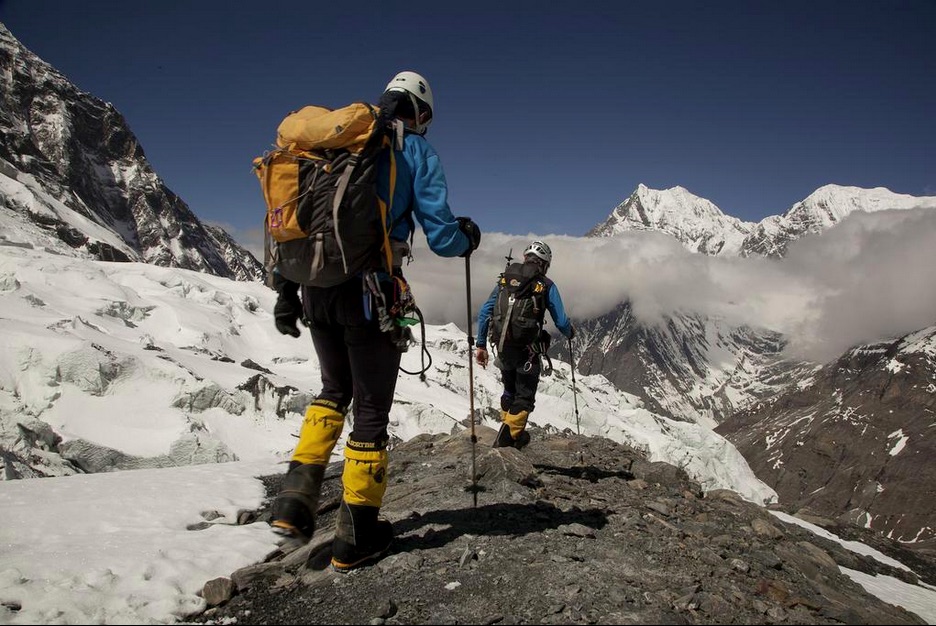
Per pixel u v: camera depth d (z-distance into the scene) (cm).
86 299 3625
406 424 3369
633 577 402
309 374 3962
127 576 414
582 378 7469
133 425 2111
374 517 413
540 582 390
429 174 380
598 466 815
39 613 354
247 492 714
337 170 346
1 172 14138
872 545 889
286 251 359
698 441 6581
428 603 370
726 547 511
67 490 660
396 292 374
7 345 2125
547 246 725
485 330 744
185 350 3266
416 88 402
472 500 554
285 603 388
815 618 379
